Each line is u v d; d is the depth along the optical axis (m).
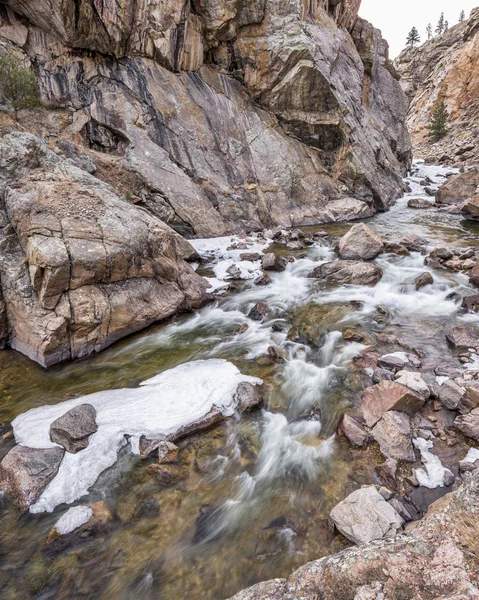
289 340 6.75
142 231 7.21
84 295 6.21
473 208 14.34
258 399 5.00
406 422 4.35
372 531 3.09
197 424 4.56
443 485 3.69
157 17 12.62
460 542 2.21
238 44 15.02
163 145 12.78
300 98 15.47
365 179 16.27
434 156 37.31
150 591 2.95
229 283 9.29
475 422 4.24
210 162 13.58
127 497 3.75
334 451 4.27
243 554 3.21
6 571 3.08
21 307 6.05
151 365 6.04
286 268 10.22
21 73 10.50
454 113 46.81
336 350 6.27
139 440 4.36
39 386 5.52
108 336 6.54
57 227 6.20
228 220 13.26
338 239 12.65
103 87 12.33
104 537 3.36
